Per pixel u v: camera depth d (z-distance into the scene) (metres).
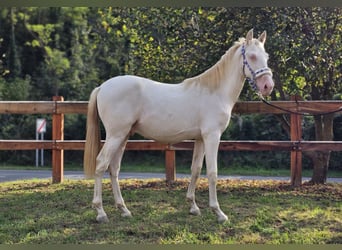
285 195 7.37
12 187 8.34
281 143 8.12
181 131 5.94
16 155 21.39
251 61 5.82
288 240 5.32
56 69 23.83
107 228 5.59
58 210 6.38
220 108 5.94
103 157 5.77
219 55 8.23
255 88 5.84
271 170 18.12
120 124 5.76
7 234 5.42
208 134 5.90
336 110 7.68
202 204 6.78
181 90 6.01
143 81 5.95
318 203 6.89
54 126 8.58
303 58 7.85
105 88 5.86
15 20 24.84
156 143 8.45
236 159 19.23
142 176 14.20
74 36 25.27
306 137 16.41
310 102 8.03
